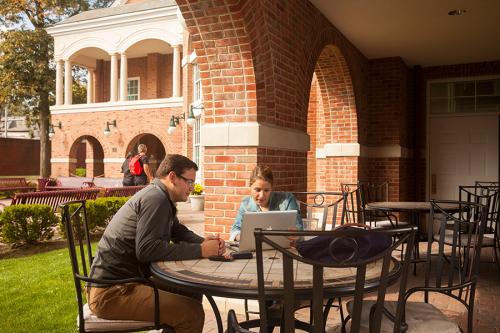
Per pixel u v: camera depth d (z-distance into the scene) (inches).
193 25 190.5
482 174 383.9
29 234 310.8
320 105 379.6
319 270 71.0
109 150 869.8
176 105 807.7
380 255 73.2
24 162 1224.8
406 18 273.7
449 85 394.9
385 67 366.6
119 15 828.0
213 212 196.5
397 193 361.1
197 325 106.3
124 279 102.0
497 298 180.9
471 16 269.7
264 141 193.5
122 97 855.1
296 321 117.9
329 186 345.7
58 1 1122.7
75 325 152.3
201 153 606.5
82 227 335.6
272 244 71.1
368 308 107.7
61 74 911.7
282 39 213.5
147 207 105.4
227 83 194.4
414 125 396.8
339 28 293.0
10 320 157.8
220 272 94.2
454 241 124.5
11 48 1027.3
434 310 108.0
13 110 1138.0
